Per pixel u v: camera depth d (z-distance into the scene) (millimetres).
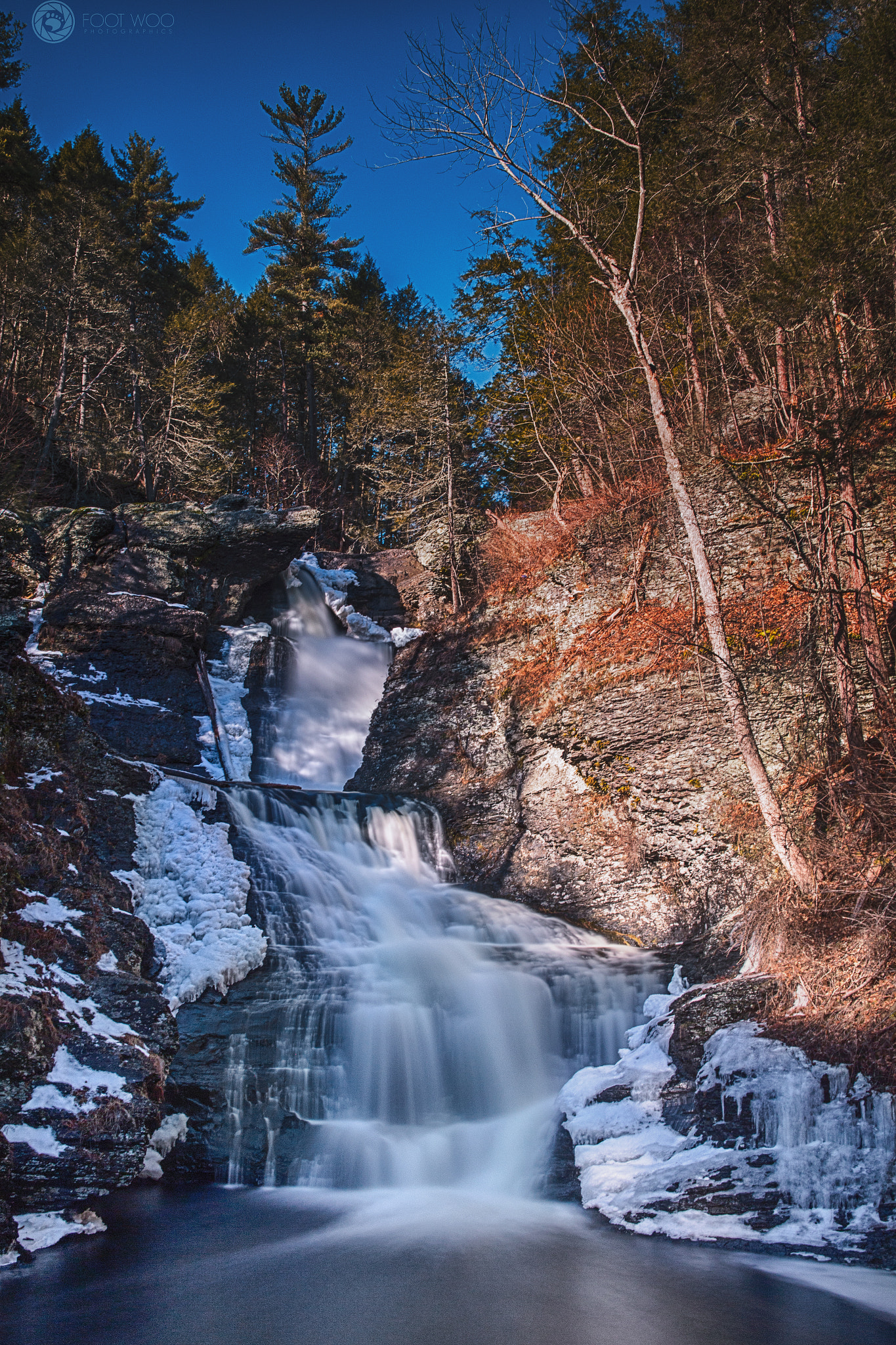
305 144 43750
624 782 14711
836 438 12203
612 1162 8633
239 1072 9711
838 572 12461
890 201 11938
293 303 43094
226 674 20781
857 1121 7680
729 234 18984
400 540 41781
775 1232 7309
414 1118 10055
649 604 16859
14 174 36219
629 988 11328
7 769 11086
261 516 22375
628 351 20516
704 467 17062
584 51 12977
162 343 37875
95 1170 7531
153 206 39500
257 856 13352
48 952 9227
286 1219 8062
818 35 16016
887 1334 5715
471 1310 6129
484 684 18844
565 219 13141
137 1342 5594
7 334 32750
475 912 14008
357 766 20422
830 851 10805
